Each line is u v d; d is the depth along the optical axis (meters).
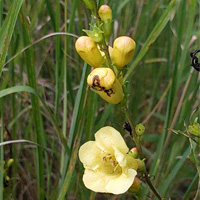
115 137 0.32
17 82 0.54
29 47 0.42
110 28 0.32
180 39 0.44
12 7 0.37
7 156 0.51
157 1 0.54
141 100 0.60
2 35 0.38
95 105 0.43
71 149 0.44
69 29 0.47
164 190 0.45
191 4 0.44
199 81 0.45
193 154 0.36
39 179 0.44
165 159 0.48
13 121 0.49
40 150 0.44
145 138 0.56
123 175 0.32
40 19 0.56
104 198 0.52
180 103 0.47
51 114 0.41
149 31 0.53
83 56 0.33
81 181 0.46
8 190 0.47
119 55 0.32
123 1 0.53
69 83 0.48
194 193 0.53
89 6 0.32
